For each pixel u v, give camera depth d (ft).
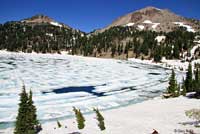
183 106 124.26
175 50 525.75
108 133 84.23
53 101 153.69
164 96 167.02
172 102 137.39
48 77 248.32
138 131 84.33
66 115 125.70
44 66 339.36
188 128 83.76
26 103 87.45
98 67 364.99
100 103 154.92
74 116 123.95
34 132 88.43
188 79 195.52
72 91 188.03
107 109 141.18
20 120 86.33
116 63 455.22
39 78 239.09
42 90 185.47
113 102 159.53
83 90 193.98
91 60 493.77
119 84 230.48
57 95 171.22
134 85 228.84
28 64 352.90
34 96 164.45
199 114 103.14
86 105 148.15
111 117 108.88
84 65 383.45
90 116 116.06
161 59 520.42
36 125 99.60
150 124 92.38
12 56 495.82
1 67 301.02
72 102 153.79
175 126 87.56
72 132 89.61
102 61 483.92
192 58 492.95
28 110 87.66
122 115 112.68
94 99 165.07
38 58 477.36
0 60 389.19
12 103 143.74
